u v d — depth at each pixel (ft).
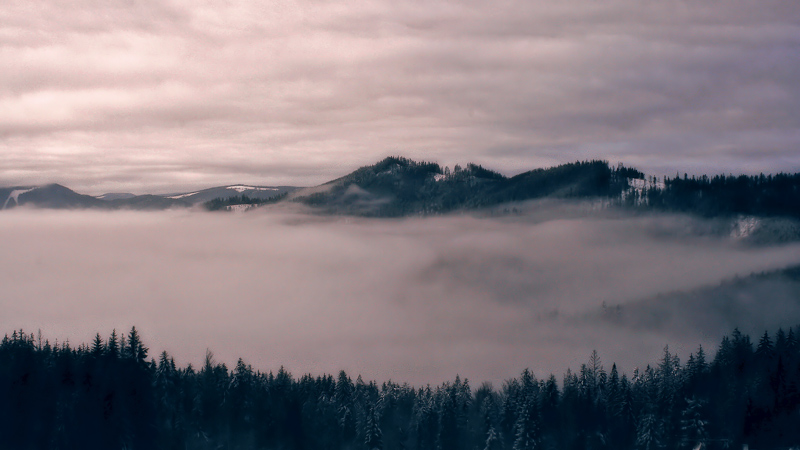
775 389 430.20
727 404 425.28
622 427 431.84
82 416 362.74
